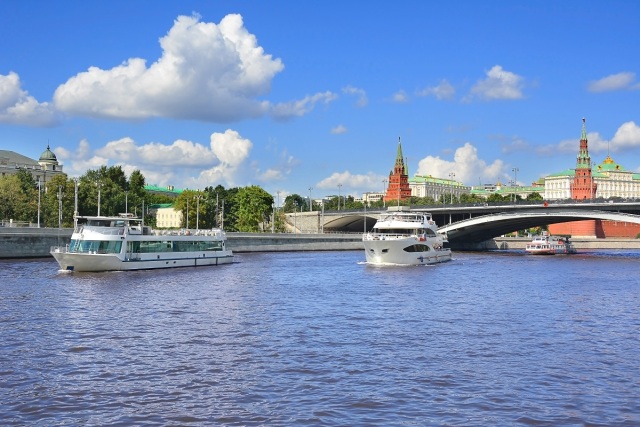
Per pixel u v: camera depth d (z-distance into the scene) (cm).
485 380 3036
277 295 6106
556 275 8900
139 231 8706
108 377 3030
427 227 10925
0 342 3728
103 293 6006
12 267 8444
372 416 2519
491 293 6519
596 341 3972
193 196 18112
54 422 2439
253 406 2630
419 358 3453
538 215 14425
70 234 10669
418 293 6450
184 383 2945
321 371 3162
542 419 2509
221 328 4262
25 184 16362
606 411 2612
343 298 5944
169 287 6631
